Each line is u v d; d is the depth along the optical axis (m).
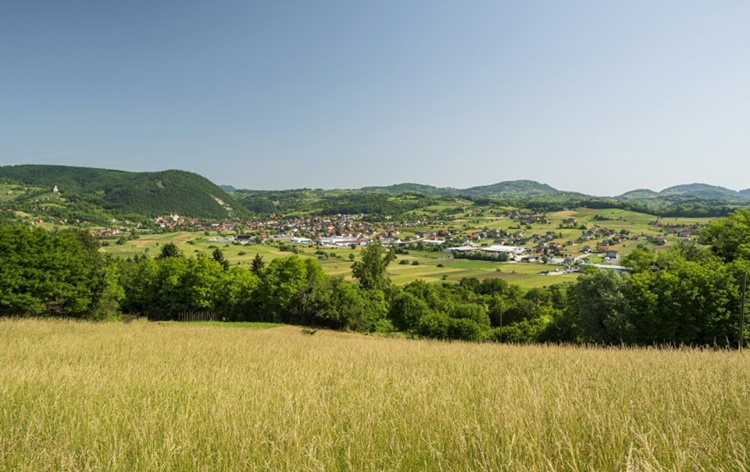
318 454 4.16
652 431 4.05
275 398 6.45
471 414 5.31
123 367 10.33
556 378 7.52
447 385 7.45
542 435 4.16
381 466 3.94
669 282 29.45
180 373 9.19
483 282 92.69
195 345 16.67
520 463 3.53
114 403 6.13
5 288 32.69
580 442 3.98
